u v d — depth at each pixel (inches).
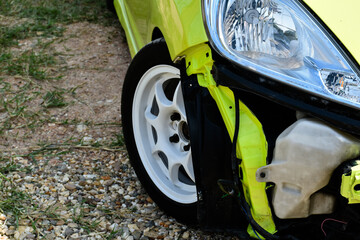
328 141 63.1
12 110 129.2
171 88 92.4
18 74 146.0
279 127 71.3
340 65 67.7
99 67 156.3
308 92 65.2
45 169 107.4
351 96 65.7
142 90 95.3
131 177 107.2
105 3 202.2
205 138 74.7
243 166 70.0
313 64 68.1
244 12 72.1
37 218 92.0
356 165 61.9
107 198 99.7
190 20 77.2
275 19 72.1
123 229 91.3
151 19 95.9
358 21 72.1
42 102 134.3
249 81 67.8
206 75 74.1
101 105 136.2
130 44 127.6
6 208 93.8
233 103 71.9
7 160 109.5
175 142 91.8
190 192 90.4
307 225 72.2
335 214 68.8
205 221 78.2
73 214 94.0
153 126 94.6
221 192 76.3
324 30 70.8
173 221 94.6
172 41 79.9
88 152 115.3
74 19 187.0
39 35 172.1
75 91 141.9
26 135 120.3
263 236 70.4
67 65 155.4
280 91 66.4
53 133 122.2
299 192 66.0
